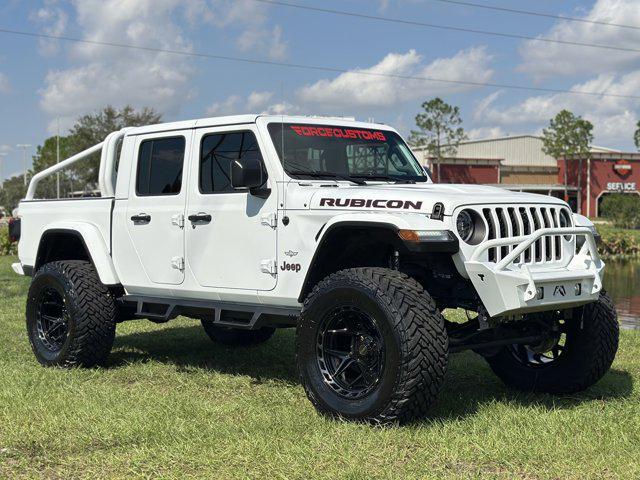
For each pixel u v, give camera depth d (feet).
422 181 19.07
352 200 15.48
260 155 17.24
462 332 16.55
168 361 21.47
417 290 14.11
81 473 12.14
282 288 16.55
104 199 20.80
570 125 249.55
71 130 198.18
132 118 198.18
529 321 16.51
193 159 18.65
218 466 12.25
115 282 20.29
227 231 17.66
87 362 20.36
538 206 15.60
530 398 17.06
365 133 18.94
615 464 12.01
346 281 14.55
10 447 13.30
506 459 12.37
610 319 16.66
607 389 17.58
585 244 15.79
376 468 12.03
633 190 255.70
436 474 11.76
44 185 202.90
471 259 14.44
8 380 18.34
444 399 16.34
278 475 11.76
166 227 19.07
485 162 244.22
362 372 14.56
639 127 264.31
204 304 18.57
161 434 13.79
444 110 242.99
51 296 21.22
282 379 19.08
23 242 23.24
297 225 16.22
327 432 13.87
